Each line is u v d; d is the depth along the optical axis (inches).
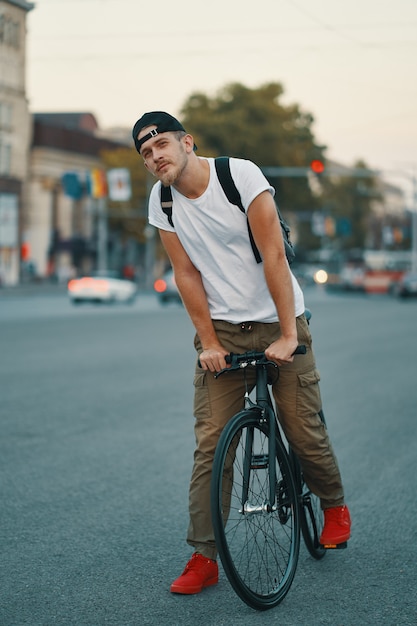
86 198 2942.9
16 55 2273.6
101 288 1640.0
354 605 159.5
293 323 160.4
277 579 162.2
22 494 240.4
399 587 169.0
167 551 191.6
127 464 277.9
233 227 159.8
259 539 162.1
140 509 225.9
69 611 155.6
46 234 2800.2
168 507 227.9
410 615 154.3
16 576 174.7
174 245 164.7
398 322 1045.2
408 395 432.5
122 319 1106.1
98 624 149.4
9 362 567.8
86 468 272.1
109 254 3117.6
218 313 166.7
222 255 162.6
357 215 4798.2
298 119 3070.9
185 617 152.9
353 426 349.4
